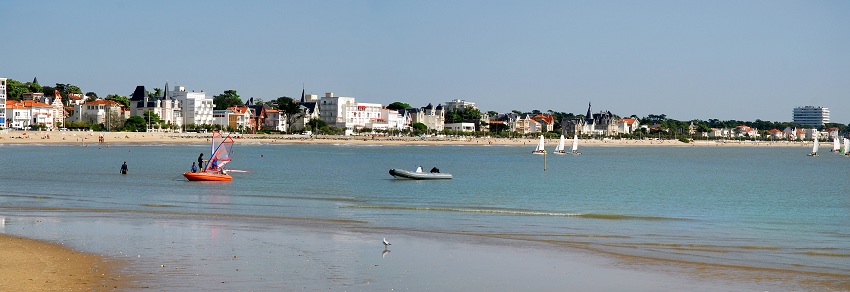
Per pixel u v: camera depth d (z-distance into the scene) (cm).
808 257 3972
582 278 3384
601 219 5653
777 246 4356
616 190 8875
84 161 13212
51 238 4181
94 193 7212
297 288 3081
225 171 10031
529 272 3494
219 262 3562
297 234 4509
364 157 17662
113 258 3600
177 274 3275
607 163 17500
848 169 15900
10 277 3139
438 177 10169
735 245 4378
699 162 19162
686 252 4078
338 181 9512
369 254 3872
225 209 5972
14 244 3944
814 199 7931
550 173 12619
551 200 7325
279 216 5519
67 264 3431
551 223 5338
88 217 5216
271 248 3981
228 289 3030
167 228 4678
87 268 3353
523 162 17075
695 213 6288
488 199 7319
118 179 9144
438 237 4488
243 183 8900
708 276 3438
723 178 11975
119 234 4375
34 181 8594
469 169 13775
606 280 3350
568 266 3638
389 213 5850
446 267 3578
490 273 3459
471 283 3262
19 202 6203
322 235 4484
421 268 3544
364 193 7781
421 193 7919
